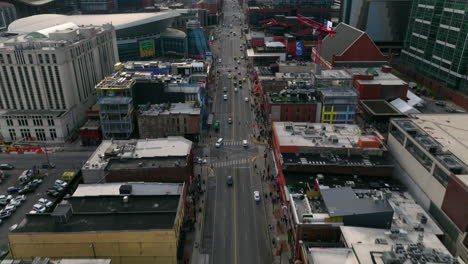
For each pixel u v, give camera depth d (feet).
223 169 461.78
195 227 357.61
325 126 440.04
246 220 368.48
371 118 565.12
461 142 347.77
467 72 655.35
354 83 653.71
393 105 613.11
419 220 290.97
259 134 560.20
